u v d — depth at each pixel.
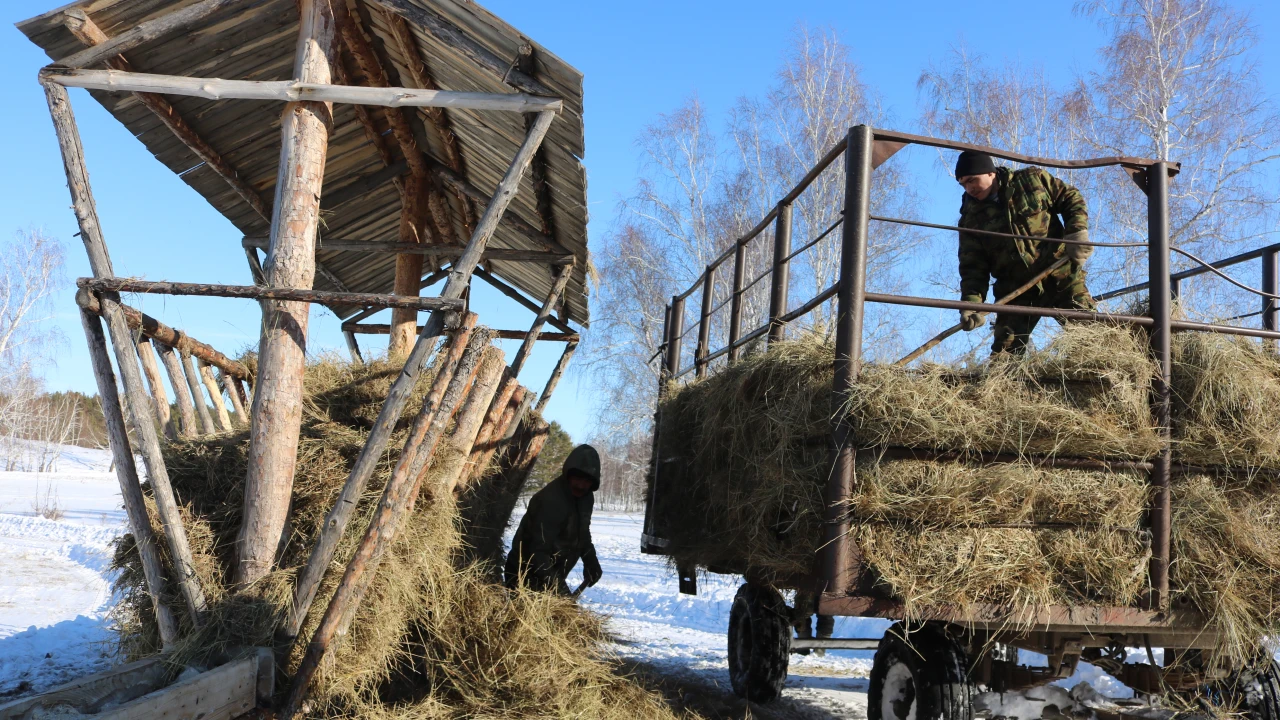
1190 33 17.16
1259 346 4.18
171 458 4.54
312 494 4.39
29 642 6.85
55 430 54.09
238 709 3.58
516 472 6.47
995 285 5.34
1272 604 3.70
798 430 3.92
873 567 3.54
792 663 7.41
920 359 3.95
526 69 4.47
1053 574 3.65
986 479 3.63
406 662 4.38
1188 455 3.86
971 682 3.91
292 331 4.26
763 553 4.26
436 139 6.86
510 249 7.31
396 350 5.88
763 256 20.81
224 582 4.05
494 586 4.75
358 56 5.88
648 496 7.00
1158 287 4.00
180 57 5.07
